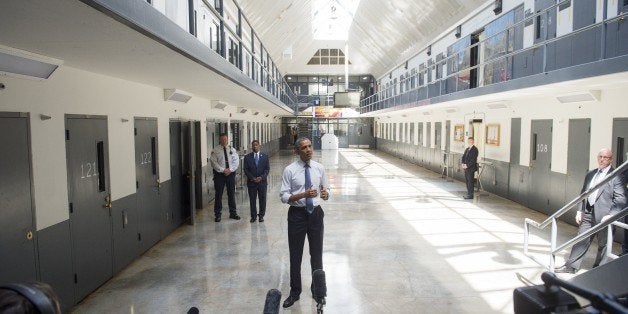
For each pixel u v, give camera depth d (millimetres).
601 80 5043
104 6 1987
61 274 3623
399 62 20328
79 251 3920
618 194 4086
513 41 8820
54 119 3561
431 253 5324
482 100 9234
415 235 6203
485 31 10367
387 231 6453
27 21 2277
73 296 3809
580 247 4367
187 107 7523
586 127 6504
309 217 3699
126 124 5004
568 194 6973
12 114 3041
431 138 15305
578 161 6699
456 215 7598
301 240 3742
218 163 7133
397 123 21688
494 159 9945
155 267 4887
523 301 1443
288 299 3752
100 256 4309
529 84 6188
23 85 3172
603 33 4703
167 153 6414
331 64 28234
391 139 23312
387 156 22609
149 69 4191
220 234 6344
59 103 3643
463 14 11594
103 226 4383
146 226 5535
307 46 25031
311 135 29812
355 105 22469
